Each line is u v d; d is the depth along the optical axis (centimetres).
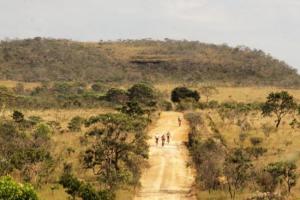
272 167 6225
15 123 10769
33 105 18312
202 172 6950
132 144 7700
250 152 7969
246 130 11000
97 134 7325
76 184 5453
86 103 19262
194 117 13038
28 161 6538
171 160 8500
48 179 6600
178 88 19850
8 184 3925
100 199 5347
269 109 11812
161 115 15088
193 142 9331
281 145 8988
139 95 19562
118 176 6575
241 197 5984
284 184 6328
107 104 19038
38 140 8169
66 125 12762
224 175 6706
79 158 7681
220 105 17175
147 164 8012
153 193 6531
